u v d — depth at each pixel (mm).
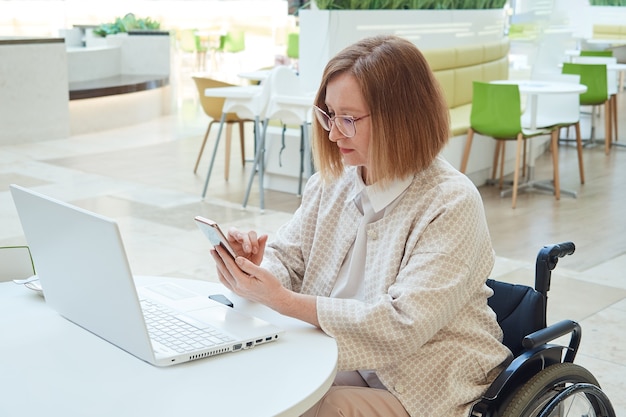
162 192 6406
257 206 6031
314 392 1389
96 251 1472
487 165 6977
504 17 8773
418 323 1635
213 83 6730
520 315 1935
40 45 8727
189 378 1435
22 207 1652
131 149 8344
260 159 5848
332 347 1600
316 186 2051
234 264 1708
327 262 1964
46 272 1689
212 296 1870
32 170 7219
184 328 1630
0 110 8484
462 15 7680
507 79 8844
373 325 1644
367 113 1735
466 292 1734
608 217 5836
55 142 8766
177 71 14031
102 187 6547
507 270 4586
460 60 7605
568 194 6523
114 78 10711
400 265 1762
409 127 1740
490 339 1771
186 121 10422
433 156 1779
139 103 10203
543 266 1904
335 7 6441
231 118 6770
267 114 5758
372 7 6676
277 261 2035
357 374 1903
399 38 1791
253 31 16359
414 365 1732
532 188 6734
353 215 1909
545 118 6938
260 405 1332
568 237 5301
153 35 11023
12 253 2084
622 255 4926
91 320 1617
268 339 1612
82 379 1425
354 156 1793
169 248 4930
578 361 3383
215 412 1307
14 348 1562
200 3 16156
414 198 1788
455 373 1718
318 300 1703
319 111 1807
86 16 14984
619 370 3295
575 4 12961
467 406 1713
